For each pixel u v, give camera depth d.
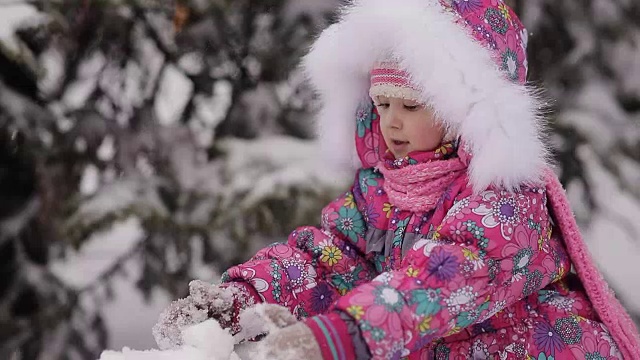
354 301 1.16
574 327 1.47
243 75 3.56
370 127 1.65
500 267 1.32
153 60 3.46
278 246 1.55
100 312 3.38
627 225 4.02
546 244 1.45
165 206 3.18
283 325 1.13
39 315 3.25
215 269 3.27
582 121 3.44
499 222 1.33
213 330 1.20
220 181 3.28
